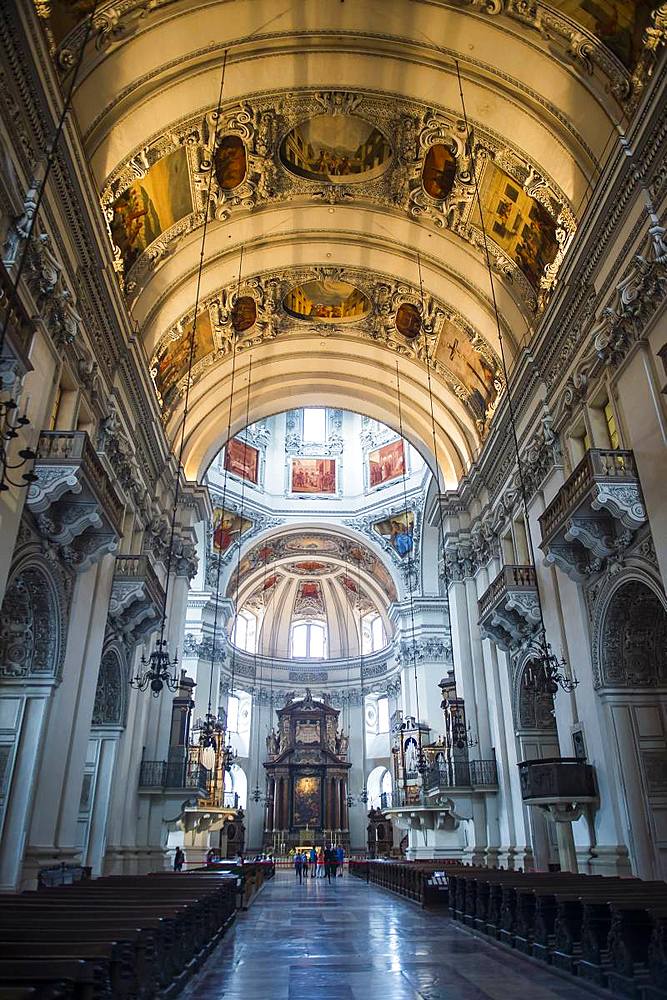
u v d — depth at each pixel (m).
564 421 13.13
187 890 7.77
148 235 14.07
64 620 10.64
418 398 20.92
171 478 18.20
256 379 20.72
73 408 11.05
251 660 36.97
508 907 8.45
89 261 11.01
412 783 27.34
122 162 12.09
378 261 17.22
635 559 10.52
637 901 6.13
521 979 6.30
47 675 10.24
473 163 13.84
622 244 10.59
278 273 17.55
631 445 10.33
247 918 11.56
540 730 15.59
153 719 17.00
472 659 18.80
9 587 10.03
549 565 13.61
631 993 5.35
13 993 2.64
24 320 7.20
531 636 14.69
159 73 11.72
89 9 9.76
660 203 9.59
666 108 9.16
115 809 14.09
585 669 11.93
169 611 18.34
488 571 18.58
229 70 12.42
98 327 12.06
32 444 9.31
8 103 8.03
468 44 11.95
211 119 13.01
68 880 10.01
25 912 5.31
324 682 38.00
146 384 14.91
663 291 9.40
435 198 15.15
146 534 16.59
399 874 16.14
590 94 11.03
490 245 15.18
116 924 4.72
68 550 10.66
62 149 9.31
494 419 16.92
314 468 34.00
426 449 21.05
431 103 13.16
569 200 12.37
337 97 13.34
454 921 10.82
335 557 35.88
